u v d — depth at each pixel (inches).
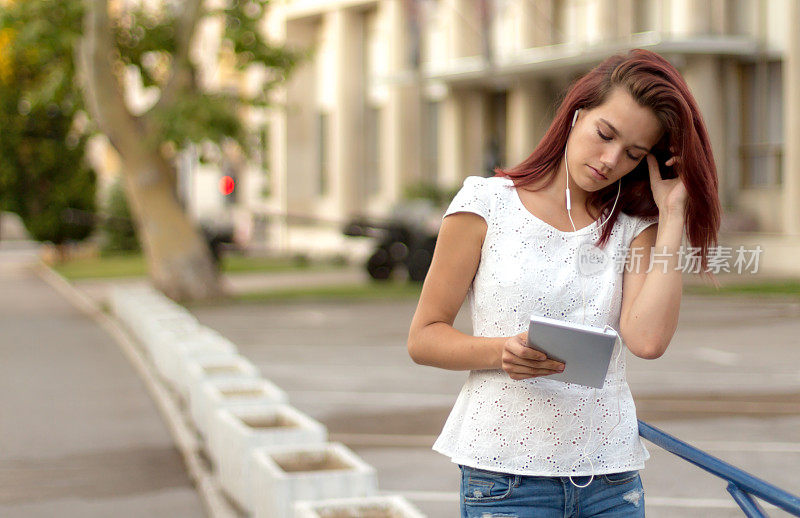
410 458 338.3
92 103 937.5
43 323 828.0
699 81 1114.7
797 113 1050.1
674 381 491.2
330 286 1128.2
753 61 1117.1
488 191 116.9
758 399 438.6
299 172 1743.4
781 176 1092.5
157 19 965.2
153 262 973.8
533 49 1296.8
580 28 1261.1
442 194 1346.0
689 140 110.7
